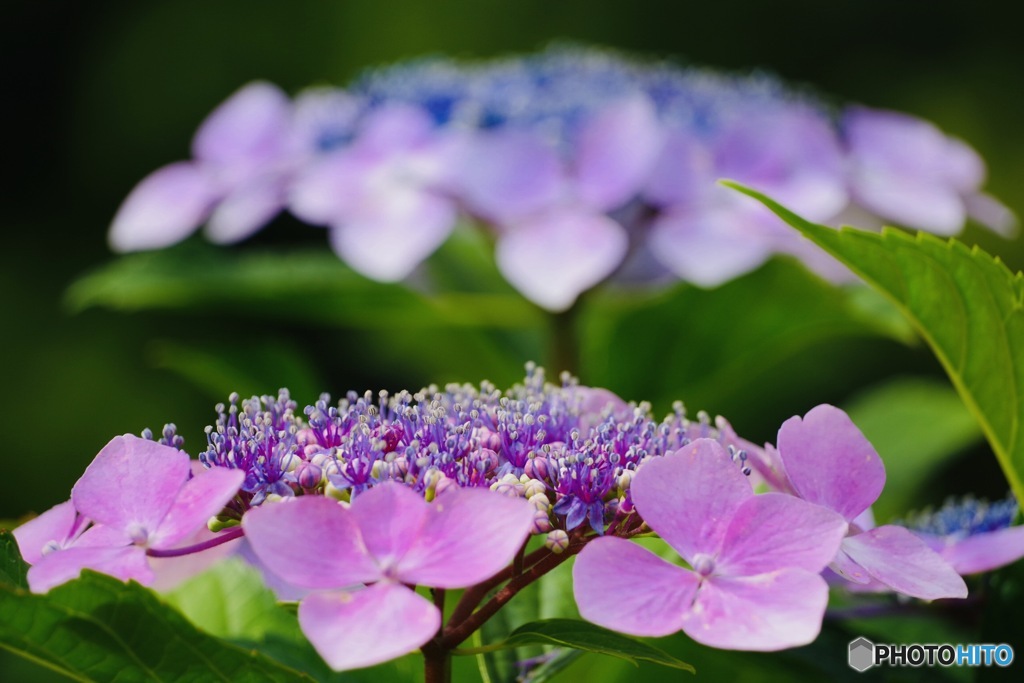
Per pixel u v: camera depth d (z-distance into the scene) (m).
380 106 1.07
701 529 0.59
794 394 2.41
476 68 1.21
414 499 0.59
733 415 1.37
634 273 0.99
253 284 1.05
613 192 0.90
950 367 0.67
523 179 0.90
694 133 1.00
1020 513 0.69
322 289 1.04
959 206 1.02
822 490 0.61
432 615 0.58
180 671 0.61
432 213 0.93
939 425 1.16
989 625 0.68
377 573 0.58
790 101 1.13
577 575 0.58
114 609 0.60
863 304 0.97
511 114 0.98
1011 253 2.51
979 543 0.68
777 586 0.58
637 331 1.04
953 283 0.66
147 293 1.06
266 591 0.73
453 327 1.12
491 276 1.10
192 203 1.07
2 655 2.05
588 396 0.67
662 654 0.60
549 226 0.89
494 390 0.64
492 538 0.58
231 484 0.60
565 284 0.86
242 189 1.04
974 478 2.40
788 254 0.92
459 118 0.98
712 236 0.91
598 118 0.92
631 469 0.62
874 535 0.62
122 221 1.08
